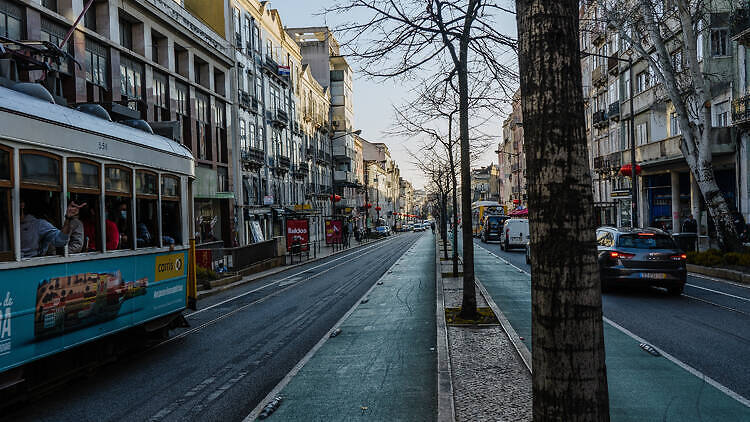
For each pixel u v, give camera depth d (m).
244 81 35.84
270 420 5.40
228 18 32.94
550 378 2.69
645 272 12.97
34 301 5.95
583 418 2.63
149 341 9.30
